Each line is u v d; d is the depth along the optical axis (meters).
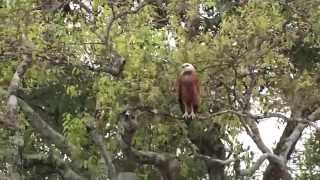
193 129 18.44
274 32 16.52
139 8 16.11
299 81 17.52
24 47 15.87
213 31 19.00
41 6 17.08
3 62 17.69
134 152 17.09
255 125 16.69
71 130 18.44
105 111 16.95
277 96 17.56
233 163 19.30
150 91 15.75
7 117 15.50
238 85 16.41
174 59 16.00
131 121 15.93
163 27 17.98
